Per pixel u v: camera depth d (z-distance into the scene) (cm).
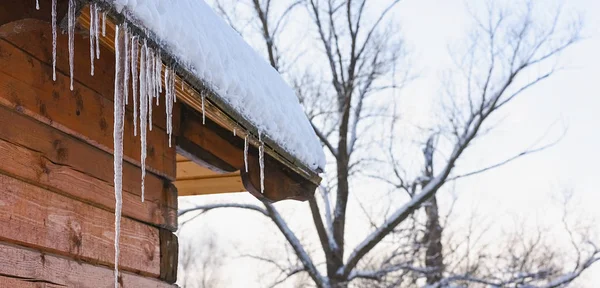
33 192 271
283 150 412
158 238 371
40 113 277
